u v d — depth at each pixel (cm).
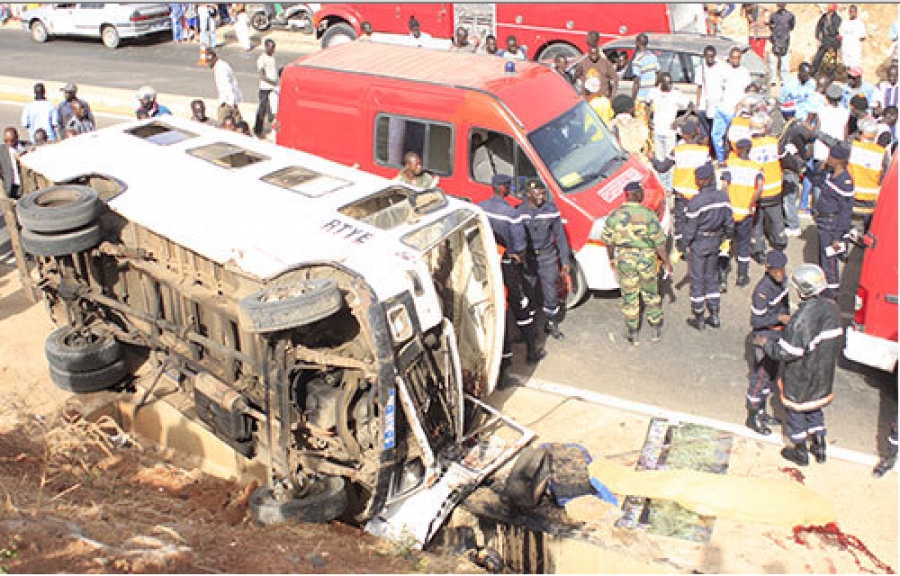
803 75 1318
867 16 2069
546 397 896
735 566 643
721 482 716
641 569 646
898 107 1369
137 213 789
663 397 894
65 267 849
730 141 1170
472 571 652
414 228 716
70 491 724
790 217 1207
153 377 880
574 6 1730
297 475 688
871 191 1045
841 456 794
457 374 705
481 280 781
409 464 703
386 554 659
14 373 930
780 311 802
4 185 1023
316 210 757
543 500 715
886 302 828
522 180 1029
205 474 805
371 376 630
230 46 2367
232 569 594
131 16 2364
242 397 713
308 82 1158
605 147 1105
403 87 1084
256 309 607
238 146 906
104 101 1883
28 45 2512
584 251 1009
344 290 648
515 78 1074
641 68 1429
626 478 734
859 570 645
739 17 2186
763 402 822
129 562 580
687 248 976
